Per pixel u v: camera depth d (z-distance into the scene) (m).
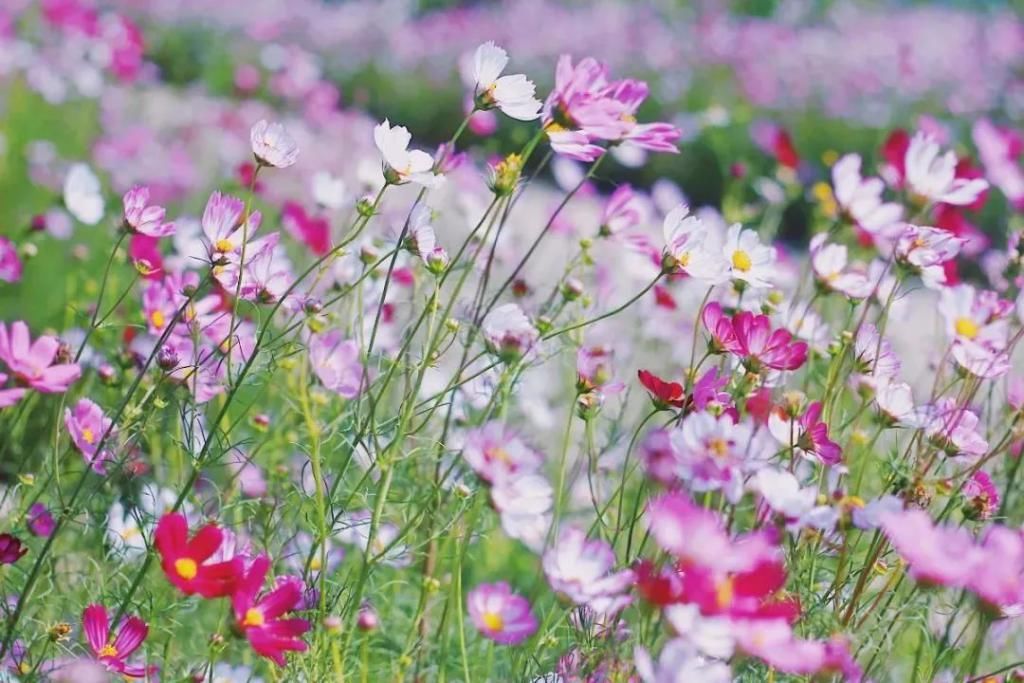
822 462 2.62
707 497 2.61
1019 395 2.85
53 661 2.64
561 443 3.33
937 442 2.67
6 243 2.95
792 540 2.60
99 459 2.68
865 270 3.02
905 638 2.93
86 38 6.69
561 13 13.38
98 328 2.74
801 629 2.58
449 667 2.77
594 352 2.85
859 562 2.77
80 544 2.92
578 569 2.50
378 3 14.20
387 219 3.30
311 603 2.68
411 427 2.85
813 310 3.11
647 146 2.68
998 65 11.73
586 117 2.64
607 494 3.13
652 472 2.51
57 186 5.11
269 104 8.42
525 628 2.54
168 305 2.81
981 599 2.51
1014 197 3.66
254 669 2.76
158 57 10.98
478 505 2.62
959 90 10.49
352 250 3.07
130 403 2.79
